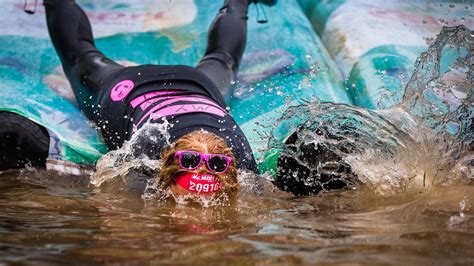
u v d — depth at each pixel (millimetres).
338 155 4148
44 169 4602
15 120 4609
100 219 3332
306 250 2764
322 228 3162
